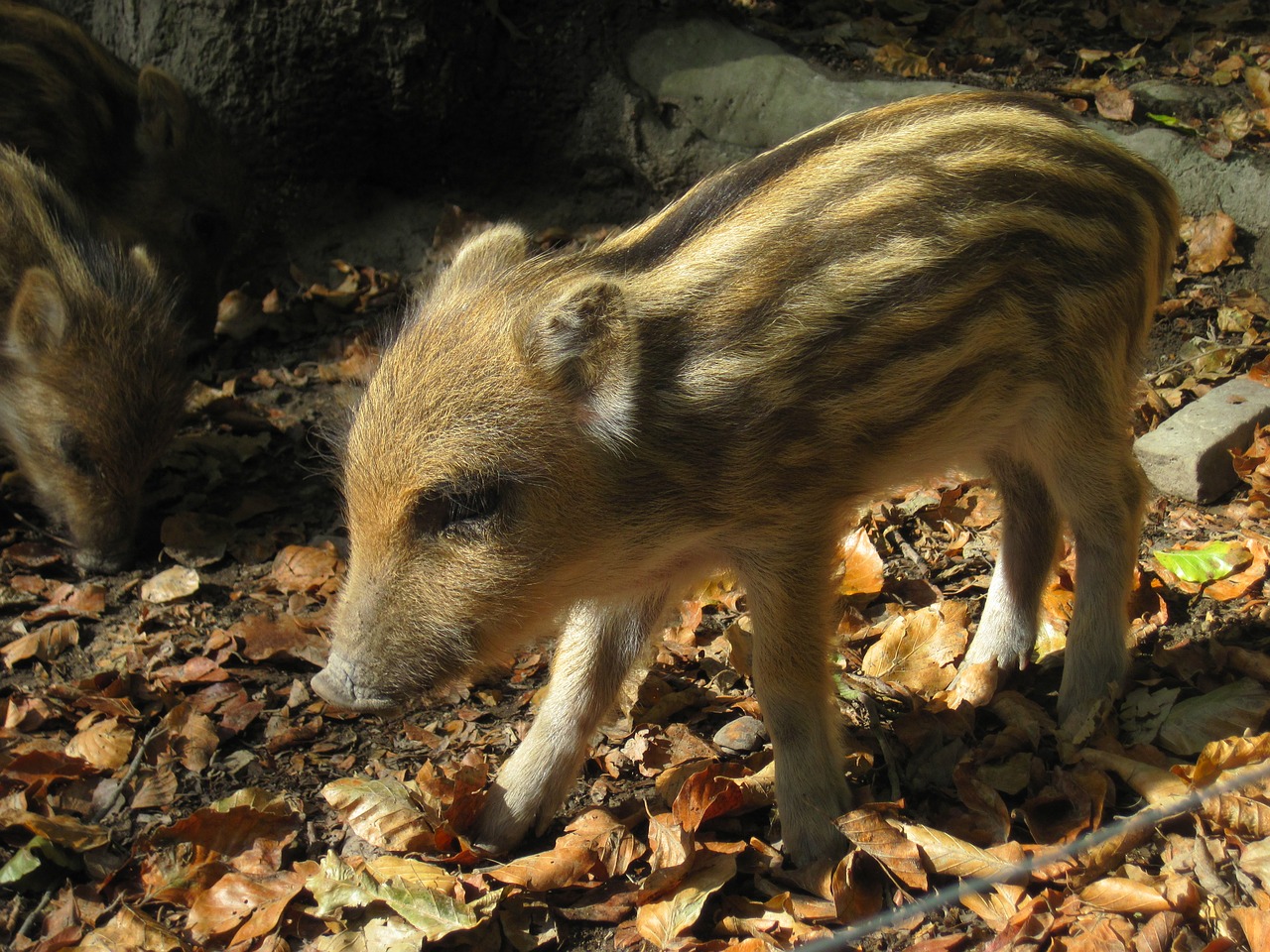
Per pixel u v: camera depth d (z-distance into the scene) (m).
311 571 1.54
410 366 1.25
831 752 1.29
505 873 1.28
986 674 1.37
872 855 1.26
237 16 1.86
